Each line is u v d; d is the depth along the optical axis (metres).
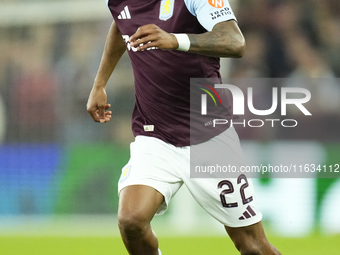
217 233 22.55
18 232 23.27
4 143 28.33
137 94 12.23
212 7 10.38
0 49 32.84
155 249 11.27
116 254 18.12
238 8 32.44
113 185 25.30
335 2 32.25
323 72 30.86
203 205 11.87
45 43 33.16
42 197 26.12
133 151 12.02
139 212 10.66
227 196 11.64
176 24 11.02
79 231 23.16
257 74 30.89
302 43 31.56
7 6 34.16
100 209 25.41
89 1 33.38
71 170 25.95
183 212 23.59
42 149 26.83
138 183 11.15
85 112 30.16
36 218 26.03
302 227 21.77
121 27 11.89
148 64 11.52
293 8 32.22
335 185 21.91
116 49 13.11
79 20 33.47
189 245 19.67
